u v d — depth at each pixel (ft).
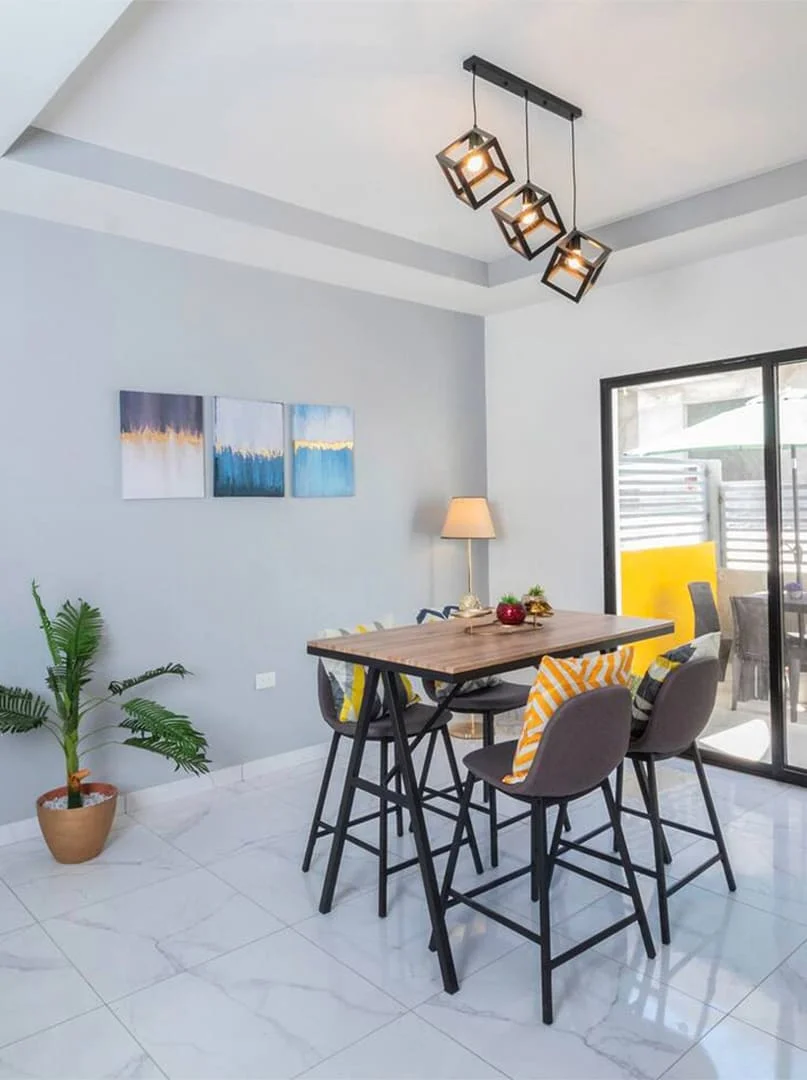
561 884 9.57
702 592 14.25
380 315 15.74
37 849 10.89
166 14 7.41
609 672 7.45
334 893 9.43
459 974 7.74
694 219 12.17
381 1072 6.40
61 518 11.53
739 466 13.67
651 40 7.97
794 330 12.71
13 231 11.08
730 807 11.91
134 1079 6.35
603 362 15.55
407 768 8.07
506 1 7.29
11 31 6.71
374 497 15.66
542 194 8.91
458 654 8.06
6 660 11.04
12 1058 6.62
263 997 7.41
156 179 10.64
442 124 9.70
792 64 8.45
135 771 12.33
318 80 8.64
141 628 12.37
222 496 13.24
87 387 11.77
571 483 16.29
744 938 8.30
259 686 13.84
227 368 13.37
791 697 13.14
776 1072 6.34
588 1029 6.89
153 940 8.43
